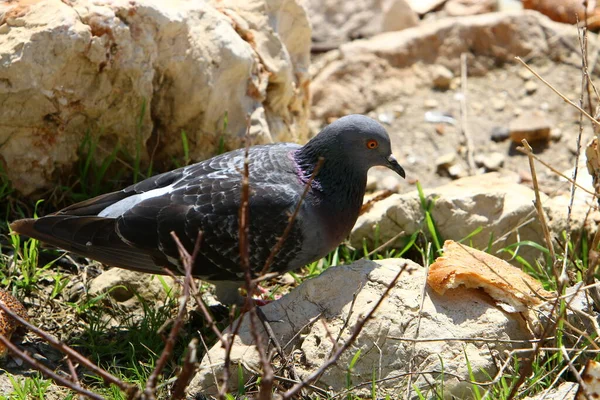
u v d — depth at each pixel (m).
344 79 15.36
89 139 11.48
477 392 7.86
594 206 9.45
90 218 9.25
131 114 11.55
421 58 15.84
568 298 8.86
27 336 9.43
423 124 14.88
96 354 9.25
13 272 10.29
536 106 15.09
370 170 13.97
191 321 9.95
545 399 7.98
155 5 11.16
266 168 9.68
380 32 16.56
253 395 8.31
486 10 17.22
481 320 8.66
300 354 8.61
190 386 8.47
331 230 9.62
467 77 15.84
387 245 11.30
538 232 11.09
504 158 14.12
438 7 17.55
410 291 8.87
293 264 9.58
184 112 11.80
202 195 9.25
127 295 10.27
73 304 10.03
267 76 12.33
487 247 11.00
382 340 8.49
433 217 11.16
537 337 8.71
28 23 10.66
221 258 9.28
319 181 9.61
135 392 6.33
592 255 8.62
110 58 10.93
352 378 8.40
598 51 15.87
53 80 10.73
